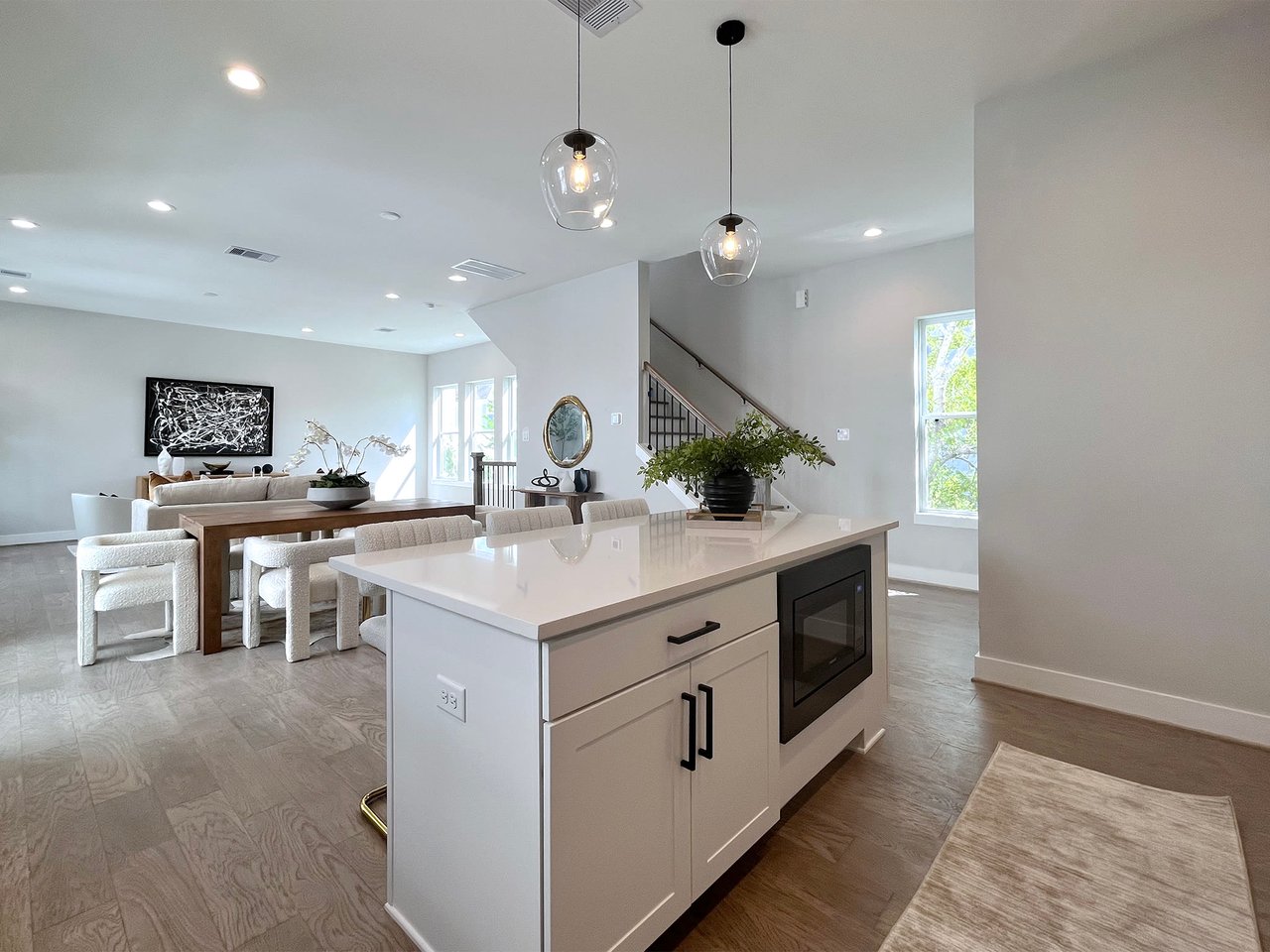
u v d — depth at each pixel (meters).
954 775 2.00
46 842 1.66
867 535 2.07
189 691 2.72
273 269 5.20
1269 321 2.16
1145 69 2.38
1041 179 2.62
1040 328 2.64
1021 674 2.72
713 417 6.14
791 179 3.49
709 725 1.31
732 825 1.44
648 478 2.44
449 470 9.85
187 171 3.31
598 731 1.08
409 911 1.35
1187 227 2.30
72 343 6.98
